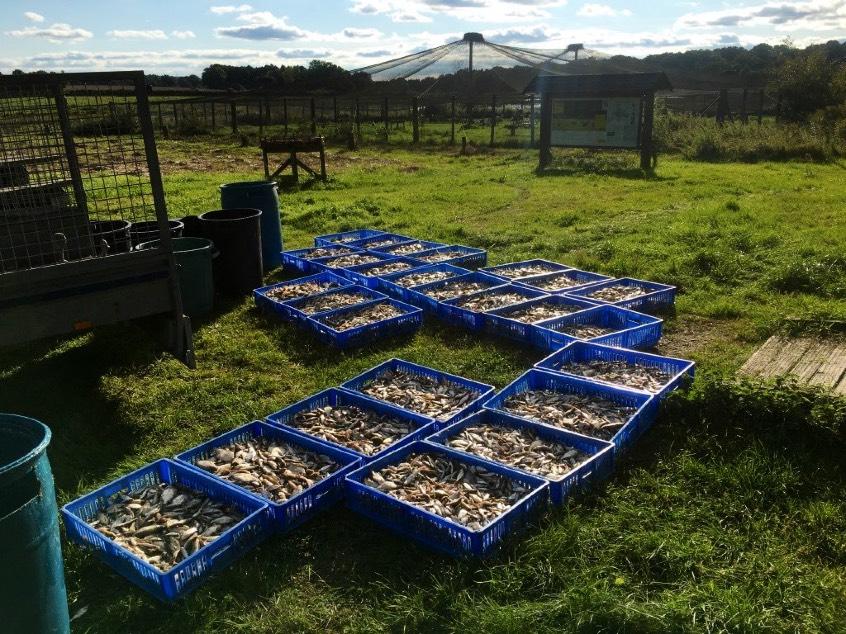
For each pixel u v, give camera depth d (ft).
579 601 11.02
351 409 17.94
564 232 39.45
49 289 17.11
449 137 118.83
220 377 20.80
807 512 13.53
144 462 16.08
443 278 29.12
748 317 24.91
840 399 16.19
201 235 29.66
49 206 21.26
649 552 12.48
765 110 140.26
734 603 10.91
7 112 19.89
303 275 31.96
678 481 14.83
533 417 17.35
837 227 37.96
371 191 58.80
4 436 10.14
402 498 13.75
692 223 39.78
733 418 16.58
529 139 107.24
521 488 14.10
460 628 10.93
